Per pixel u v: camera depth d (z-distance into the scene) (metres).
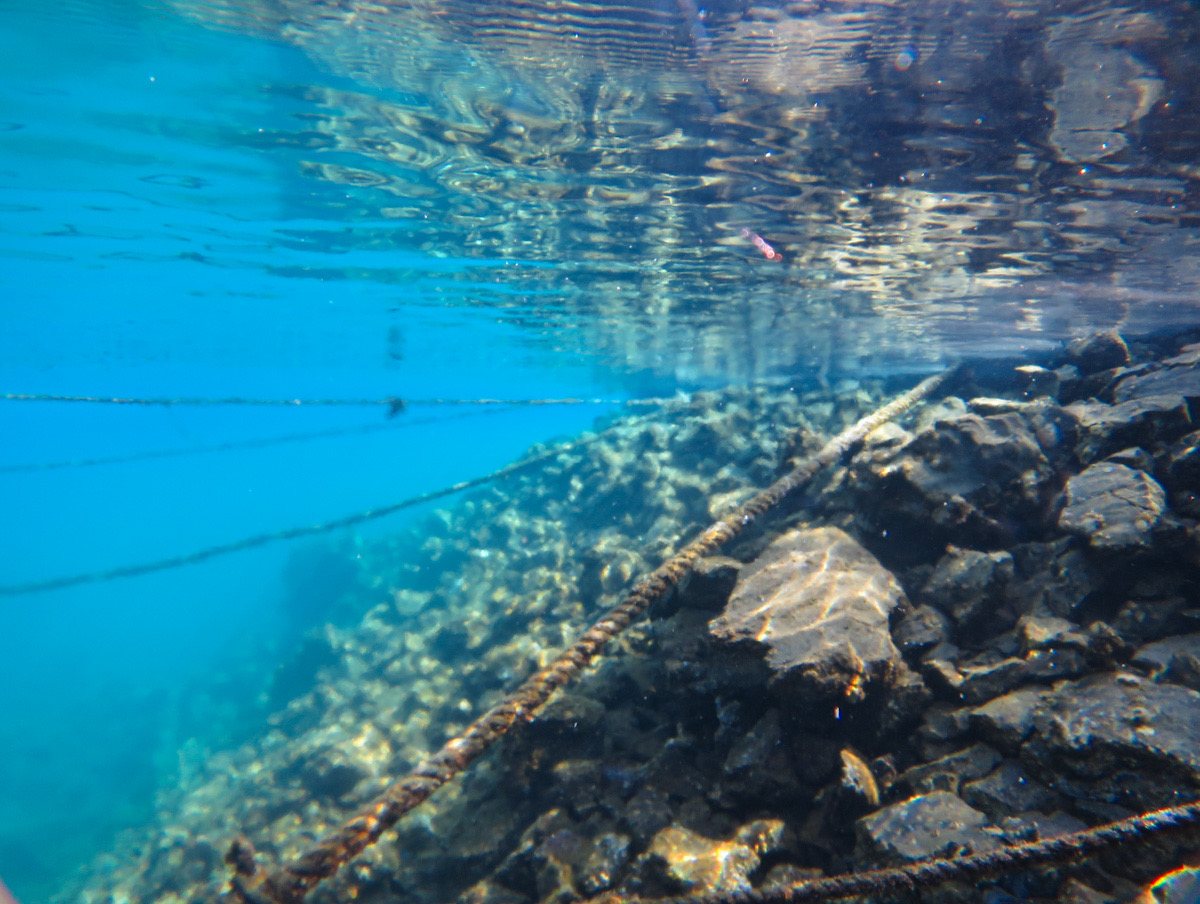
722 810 1.44
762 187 2.12
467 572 3.55
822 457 1.97
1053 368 2.53
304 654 3.60
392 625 3.49
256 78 1.74
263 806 2.56
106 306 4.09
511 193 2.27
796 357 5.04
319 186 2.29
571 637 2.44
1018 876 1.09
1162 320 3.62
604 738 1.78
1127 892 1.04
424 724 2.60
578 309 3.92
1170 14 1.37
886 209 2.21
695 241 2.58
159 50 1.65
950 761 1.30
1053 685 1.33
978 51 1.51
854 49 1.53
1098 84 1.57
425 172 2.16
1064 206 2.12
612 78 1.66
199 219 2.61
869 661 1.40
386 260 3.09
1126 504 1.47
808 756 1.41
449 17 1.51
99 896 2.62
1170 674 1.26
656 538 2.75
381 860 1.93
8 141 2.05
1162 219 2.18
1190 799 1.08
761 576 1.65
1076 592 1.46
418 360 6.33
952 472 1.70
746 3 1.43
